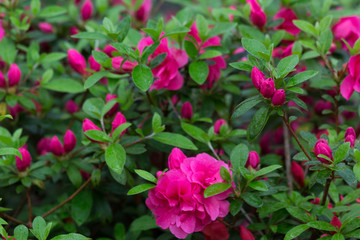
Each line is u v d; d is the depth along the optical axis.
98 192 0.62
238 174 0.53
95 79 0.56
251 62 0.54
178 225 0.52
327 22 0.60
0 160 0.58
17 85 0.63
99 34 0.57
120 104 0.62
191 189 0.52
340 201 0.58
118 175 0.56
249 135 0.53
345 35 0.64
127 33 0.58
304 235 0.56
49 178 0.63
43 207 0.63
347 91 0.56
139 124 0.62
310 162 0.52
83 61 0.64
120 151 0.54
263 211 0.55
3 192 0.60
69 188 0.63
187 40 0.59
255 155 0.55
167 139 0.56
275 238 0.57
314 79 0.59
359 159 0.51
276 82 0.52
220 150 0.61
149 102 0.63
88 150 0.57
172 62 0.58
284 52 0.61
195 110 0.63
